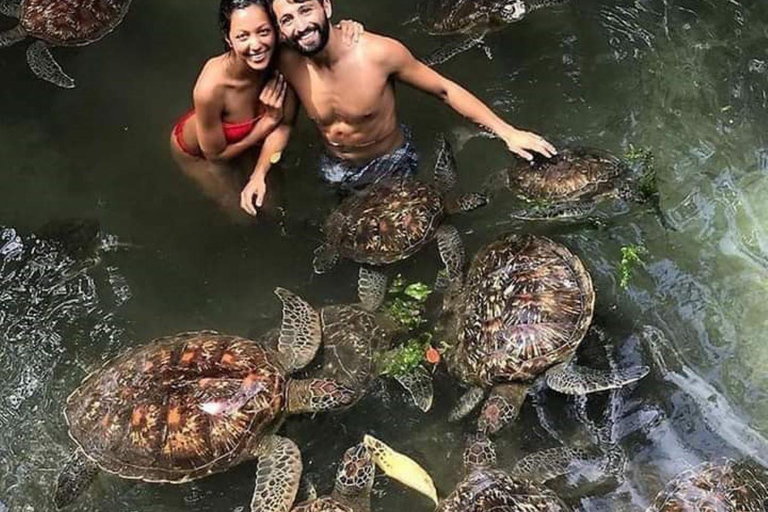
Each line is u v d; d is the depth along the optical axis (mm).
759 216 2973
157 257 3078
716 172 3094
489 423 2539
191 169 3207
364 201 3035
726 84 3318
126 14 3801
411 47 3572
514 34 3551
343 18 3684
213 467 2490
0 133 3451
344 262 3010
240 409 2520
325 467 2621
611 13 3572
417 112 3307
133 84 3570
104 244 3111
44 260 3080
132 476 2490
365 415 2701
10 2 3885
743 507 2303
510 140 3059
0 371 2842
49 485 2615
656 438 2568
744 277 2859
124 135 3408
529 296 2654
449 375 2732
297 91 2961
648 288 2852
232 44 2717
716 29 3484
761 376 2668
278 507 2428
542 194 2973
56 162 3346
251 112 2992
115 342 2893
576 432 2604
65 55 3689
